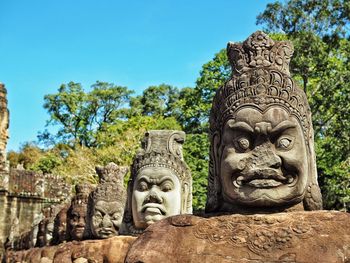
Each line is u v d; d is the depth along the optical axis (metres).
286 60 4.16
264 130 3.82
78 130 43.53
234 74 4.12
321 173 20.14
